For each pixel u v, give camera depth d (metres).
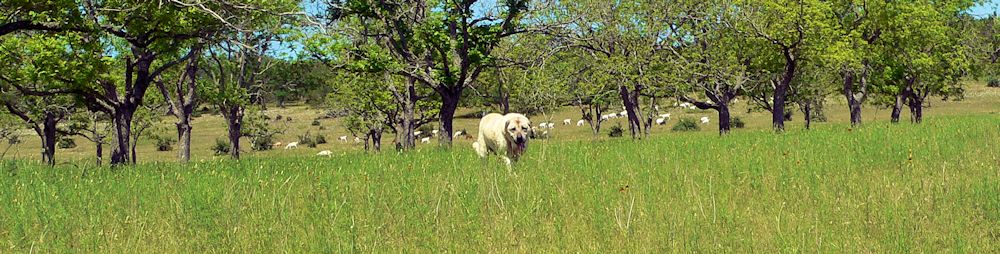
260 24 17.52
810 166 10.93
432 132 85.44
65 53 20.12
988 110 75.44
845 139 15.92
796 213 7.61
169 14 16.12
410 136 33.88
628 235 6.73
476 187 9.37
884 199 7.95
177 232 7.34
